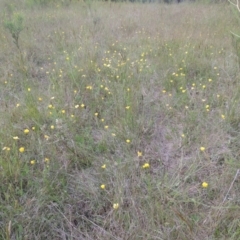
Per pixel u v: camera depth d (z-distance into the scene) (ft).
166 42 17.08
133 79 12.47
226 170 7.63
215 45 16.78
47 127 9.43
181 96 11.27
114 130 9.25
